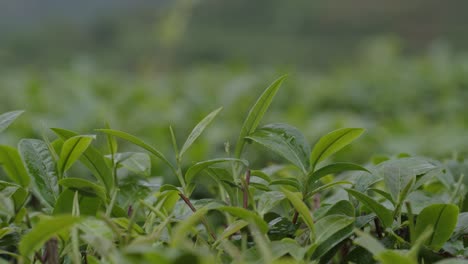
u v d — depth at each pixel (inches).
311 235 53.7
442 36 912.3
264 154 153.0
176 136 191.5
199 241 58.5
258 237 47.9
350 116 236.2
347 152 163.2
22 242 46.6
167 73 385.4
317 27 900.6
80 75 273.7
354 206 64.6
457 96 287.7
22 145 62.5
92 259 51.4
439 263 47.9
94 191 61.4
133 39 633.0
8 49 654.5
